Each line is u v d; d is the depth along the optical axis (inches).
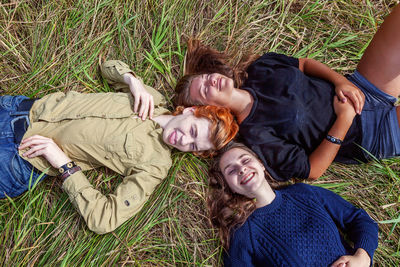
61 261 74.0
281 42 94.0
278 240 67.5
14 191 75.2
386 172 84.0
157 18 92.0
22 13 88.4
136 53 90.7
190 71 88.8
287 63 81.0
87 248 75.4
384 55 71.9
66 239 76.3
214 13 93.4
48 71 86.8
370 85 76.1
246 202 72.4
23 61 87.3
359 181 86.0
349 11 95.0
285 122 74.1
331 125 76.3
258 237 69.4
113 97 78.2
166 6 91.5
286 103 74.3
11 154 72.1
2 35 87.1
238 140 78.7
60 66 87.7
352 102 74.9
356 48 94.0
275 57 82.0
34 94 84.6
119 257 76.2
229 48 92.5
